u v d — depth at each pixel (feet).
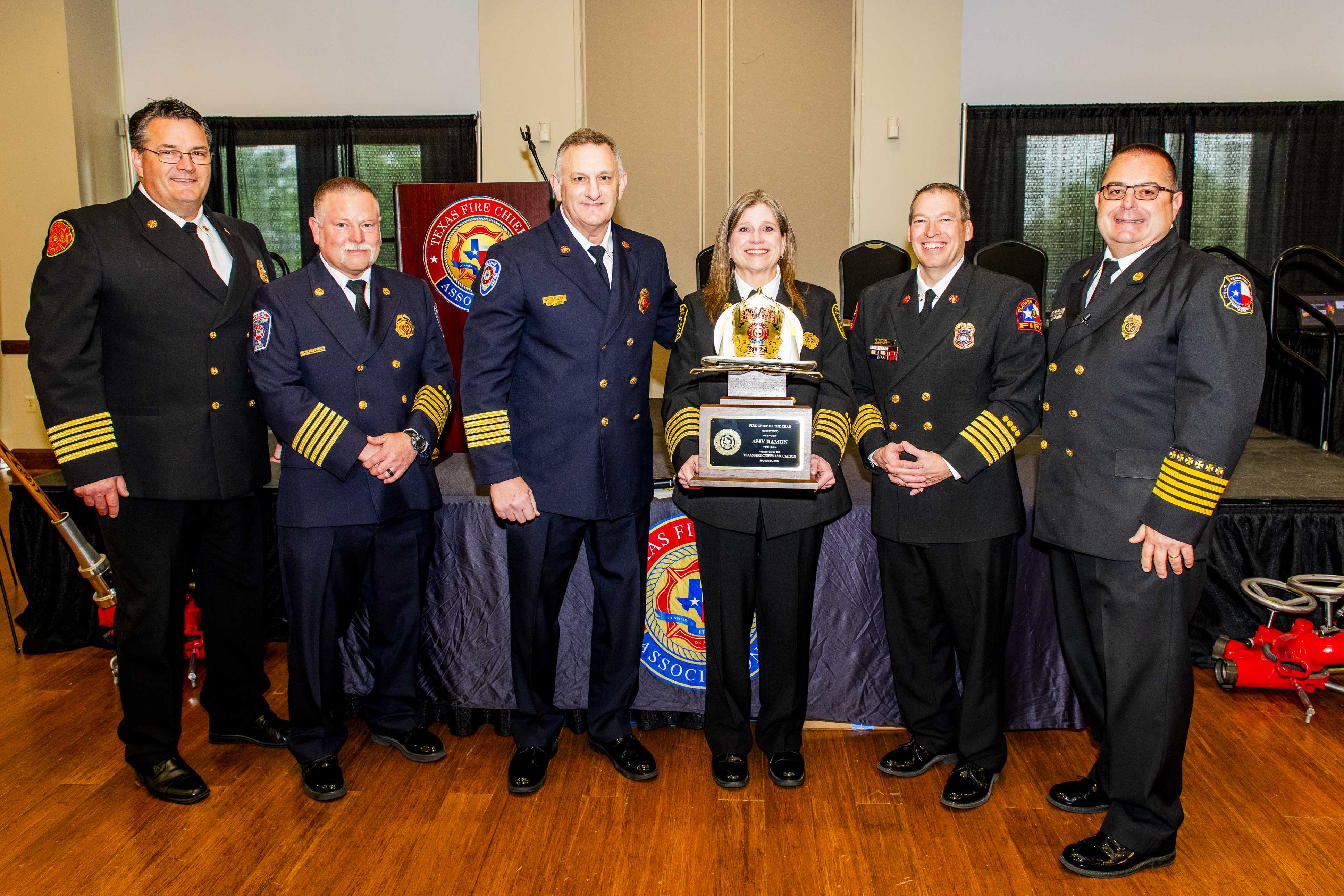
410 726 7.58
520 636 6.94
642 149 18.07
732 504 6.49
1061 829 6.42
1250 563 9.09
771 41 17.66
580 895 5.74
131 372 6.64
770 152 17.94
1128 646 5.90
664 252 7.02
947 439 6.50
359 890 5.80
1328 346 13.23
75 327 6.40
